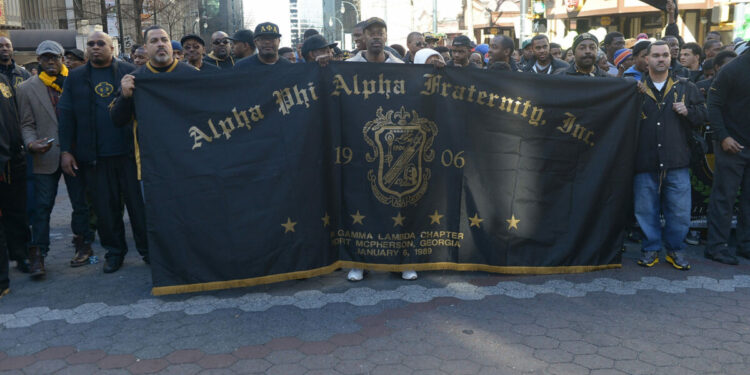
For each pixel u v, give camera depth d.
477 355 3.72
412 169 5.00
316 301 4.64
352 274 5.09
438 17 37.59
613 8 21.34
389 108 4.95
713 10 19.23
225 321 4.29
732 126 5.51
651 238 5.43
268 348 3.85
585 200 5.15
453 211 5.08
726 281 5.07
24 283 5.21
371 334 4.04
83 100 5.25
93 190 5.41
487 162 5.06
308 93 4.86
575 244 5.17
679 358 3.68
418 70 4.97
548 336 3.98
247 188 4.76
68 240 6.71
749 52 5.39
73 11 24.03
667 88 5.23
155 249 4.66
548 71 7.68
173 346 3.90
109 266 5.47
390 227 5.00
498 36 6.68
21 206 5.50
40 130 5.68
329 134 4.96
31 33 21.09
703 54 8.81
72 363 3.69
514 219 5.09
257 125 4.77
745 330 4.08
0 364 3.69
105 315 4.43
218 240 4.73
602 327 4.12
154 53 5.06
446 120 5.02
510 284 4.98
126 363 3.68
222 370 3.57
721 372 3.51
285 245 4.84
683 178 5.31
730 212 5.60
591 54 5.66
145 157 4.64
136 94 4.63
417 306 4.52
